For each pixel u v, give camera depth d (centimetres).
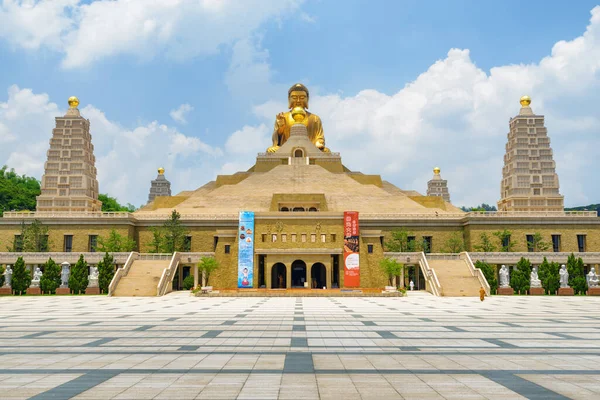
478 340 2302
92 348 2059
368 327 2847
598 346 2117
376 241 7812
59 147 9625
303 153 12031
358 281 7312
